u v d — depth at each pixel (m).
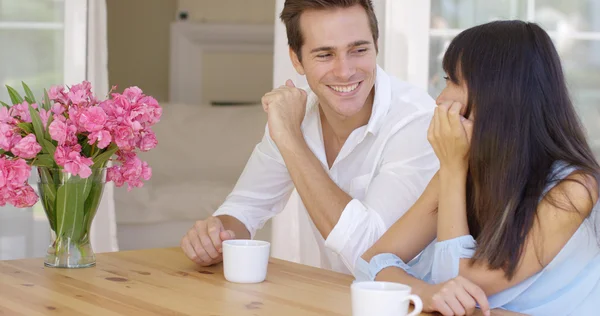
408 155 1.94
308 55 1.96
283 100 1.93
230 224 2.09
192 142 4.24
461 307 1.38
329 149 2.17
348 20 1.90
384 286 1.29
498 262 1.46
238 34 4.94
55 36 3.15
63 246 1.74
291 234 2.98
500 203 1.47
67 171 1.65
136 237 3.73
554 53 1.54
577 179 1.46
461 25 2.98
